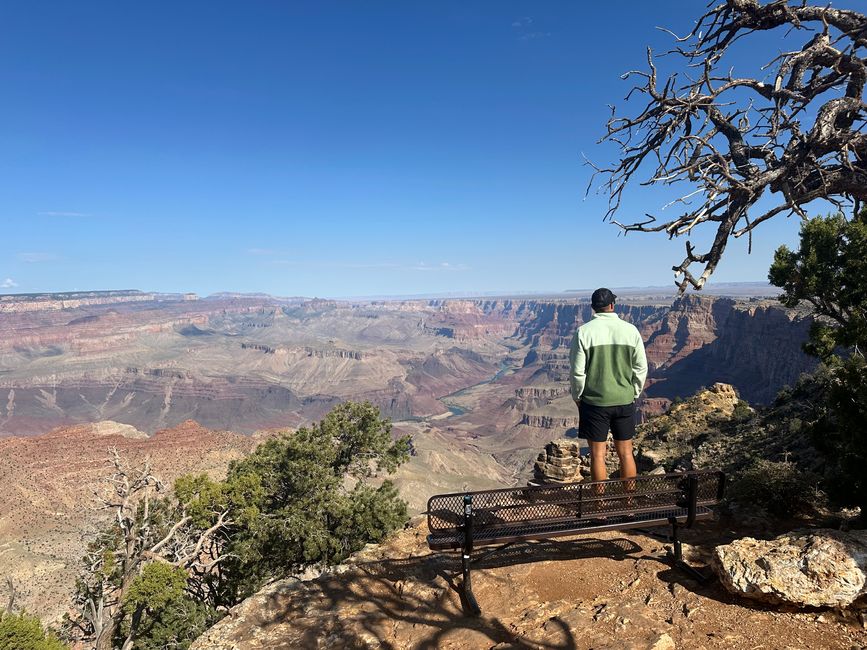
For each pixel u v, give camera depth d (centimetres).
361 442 2936
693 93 905
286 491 2736
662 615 530
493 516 629
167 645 1955
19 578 6316
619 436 661
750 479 836
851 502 725
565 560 685
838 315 1969
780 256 2078
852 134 780
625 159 968
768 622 495
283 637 592
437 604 610
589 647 486
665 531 748
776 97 888
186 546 2238
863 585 481
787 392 3691
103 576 2055
